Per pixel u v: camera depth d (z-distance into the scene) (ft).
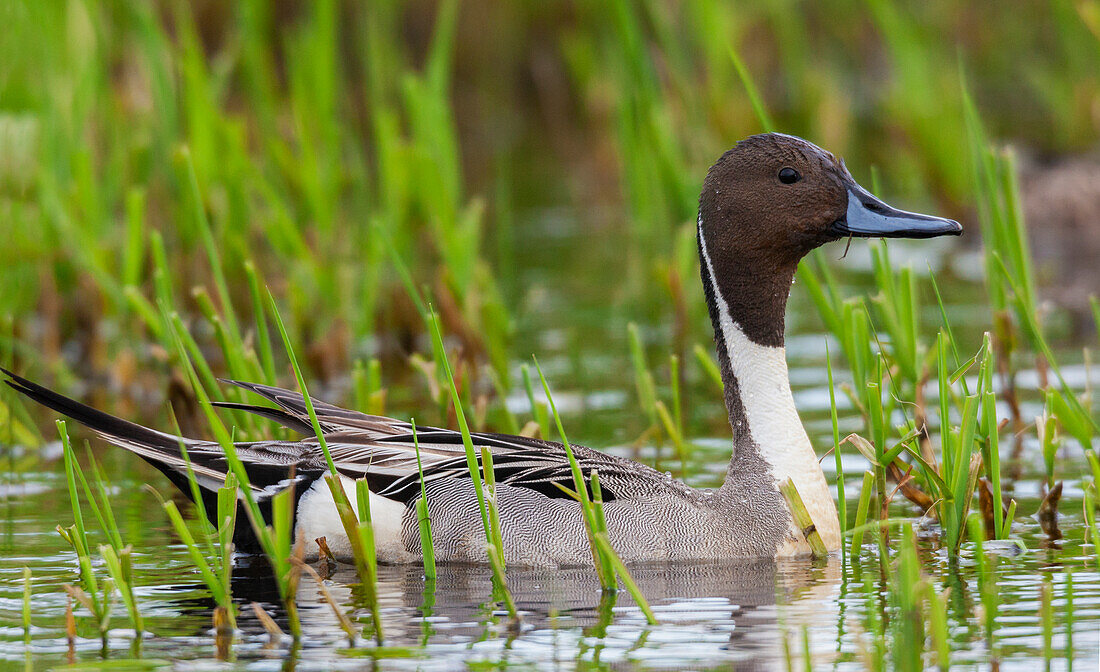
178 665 21.65
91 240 50.49
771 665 21.33
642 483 29.12
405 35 96.89
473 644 22.47
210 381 33.63
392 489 28.73
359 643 22.63
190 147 51.16
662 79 78.43
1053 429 30.48
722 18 74.74
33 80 51.57
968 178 73.51
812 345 51.29
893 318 36.70
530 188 87.15
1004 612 23.63
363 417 30.71
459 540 28.27
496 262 68.18
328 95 54.29
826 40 98.99
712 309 31.04
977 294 58.49
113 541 24.97
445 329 49.73
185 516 31.94
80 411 28.45
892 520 26.89
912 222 29.71
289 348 25.07
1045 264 68.13
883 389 36.11
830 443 38.17
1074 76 86.58
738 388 30.53
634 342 38.83
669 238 60.90
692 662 21.47
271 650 22.33
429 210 50.49
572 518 28.19
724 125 75.56
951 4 98.02
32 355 47.75
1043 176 79.92
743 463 30.09
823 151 30.50
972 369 44.86
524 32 100.58
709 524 28.73
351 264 54.34
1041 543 28.45
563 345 52.34
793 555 28.96
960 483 27.35
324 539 28.27
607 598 25.35
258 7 56.85
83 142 52.21
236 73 83.10
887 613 23.95
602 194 85.87
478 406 37.35
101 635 23.21
